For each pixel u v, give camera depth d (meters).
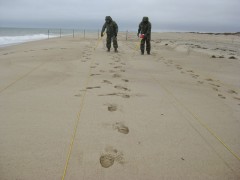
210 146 2.93
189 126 3.44
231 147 2.94
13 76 5.66
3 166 2.38
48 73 6.02
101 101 4.22
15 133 3.01
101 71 6.53
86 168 2.40
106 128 3.24
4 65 6.88
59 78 5.60
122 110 3.88
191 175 2.39
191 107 4.19
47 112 3.67
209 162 2.61
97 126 3.29
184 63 8.67
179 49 13.11
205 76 6.77
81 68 6.79
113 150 2.74
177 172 2.42
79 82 5.32
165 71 7.11
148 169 2.44
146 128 3.30
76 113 3.67
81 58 8.52
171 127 3.38
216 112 4.04
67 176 2.28
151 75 6.44
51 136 2.97
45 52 9.49
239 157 2.74
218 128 3.43
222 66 8.37
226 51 12.95
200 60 9.44
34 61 7.54
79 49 11.12
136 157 2.62
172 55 10.65
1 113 3.58
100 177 2.29
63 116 3.55
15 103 3.98
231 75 7.04
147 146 2.85
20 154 2.58
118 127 3.29
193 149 2.84
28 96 4.33
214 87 5.67
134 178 2.30
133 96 4.58
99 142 2.88
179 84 5.68
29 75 5.78
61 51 9.97
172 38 24.17
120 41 18.17
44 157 2.55
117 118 3.57
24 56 8.44
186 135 3.17
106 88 4.97
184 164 2.55
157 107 4.09
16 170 2.33
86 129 3.19
